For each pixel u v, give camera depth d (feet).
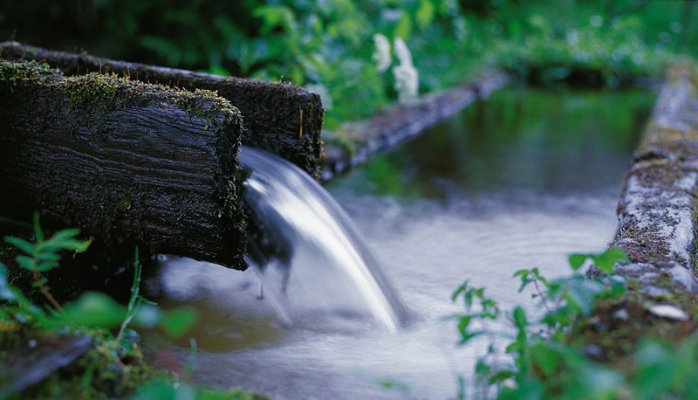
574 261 6.25
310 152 9.84
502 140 19.56
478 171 16.15
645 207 10.11
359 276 9.05
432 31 30.53
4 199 8.75
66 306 8.41
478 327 8.43
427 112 21.83
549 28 39.73
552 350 5.25
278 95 9.55
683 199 10.46
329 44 20.21
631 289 6.72
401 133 19.56
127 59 24.23
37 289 8.25
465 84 27.50
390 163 16.65
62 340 5.76
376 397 6.80
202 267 10.06
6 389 5.11
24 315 5.97
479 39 35.76
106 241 8.38
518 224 12.48
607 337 5.90
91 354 5.82
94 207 8.21
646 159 13.12
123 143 7.89
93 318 4.59
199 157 7.56
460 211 13.17
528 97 28.48
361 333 8.34
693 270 8.07
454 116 23.13
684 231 8.97
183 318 4.56
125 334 7.74
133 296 6.84
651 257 7.80
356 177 15.37
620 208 10.99
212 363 7.49
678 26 45.93
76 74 10.60
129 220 8.07
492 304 6.47
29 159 8.43
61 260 8.73
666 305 6.34
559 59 33.37
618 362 5.54
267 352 7.82
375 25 22.59
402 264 10.55
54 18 24.11
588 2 48.32
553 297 5.92
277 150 9.71
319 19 19.31
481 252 11.10
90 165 8.11
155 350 7.73
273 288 9.11
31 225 8.91
